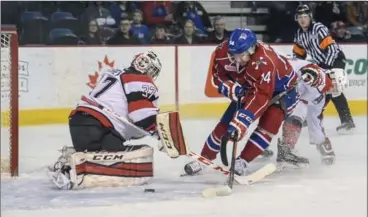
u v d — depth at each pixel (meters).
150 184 9.66
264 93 9.30
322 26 14.20
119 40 18.02
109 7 18.59
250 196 9.00
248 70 9.37
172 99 17.92
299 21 14.36
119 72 9.56
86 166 9.21
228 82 10.02
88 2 18.66
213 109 18.22
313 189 9.50
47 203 8.51
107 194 8.97
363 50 19.08
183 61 17.98
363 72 19.12
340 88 10.95
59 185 9.26
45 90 16.97
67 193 9.04
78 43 18.00
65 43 17.88
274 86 9.55
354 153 13.00
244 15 20.53
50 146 13.95
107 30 18.27
